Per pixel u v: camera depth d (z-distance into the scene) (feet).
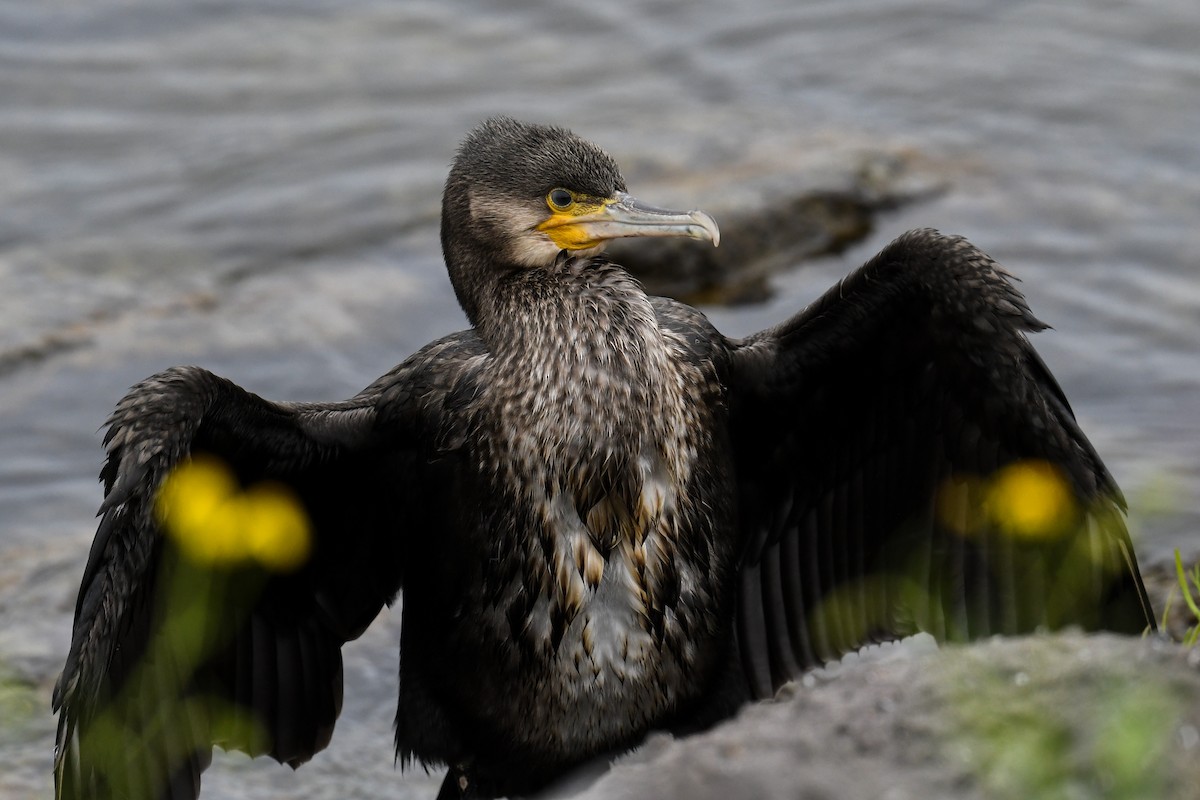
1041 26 73.87
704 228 33.73
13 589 44.34
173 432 30.09
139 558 29.86
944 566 34.30
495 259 34.06
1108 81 69.72
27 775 37.60
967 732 22.88
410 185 65.87
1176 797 21.22
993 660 24.08
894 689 23.99
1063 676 23.47
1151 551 42.11
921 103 69.36
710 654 33.35
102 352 56.65
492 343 33.37
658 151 64.69
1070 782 21.80
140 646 31.12
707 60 73.56
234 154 68.54
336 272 61.11
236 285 60.85
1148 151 65.41
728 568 33.78
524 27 76.64
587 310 32.83
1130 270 58.90
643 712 32.94
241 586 33.32
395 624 43.11
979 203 62.54
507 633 32.81
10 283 60.39
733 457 34.71
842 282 33.42
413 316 58.95
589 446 32.24
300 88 72.84
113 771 30.81
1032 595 33.42
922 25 74.74
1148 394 52.70
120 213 65.21
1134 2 74.74
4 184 66.90
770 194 60.75
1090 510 32.37
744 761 23.32
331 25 77.05
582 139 34.47
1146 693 22.29
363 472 33.99
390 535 34.78
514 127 34.68
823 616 35.42
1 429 53.88
